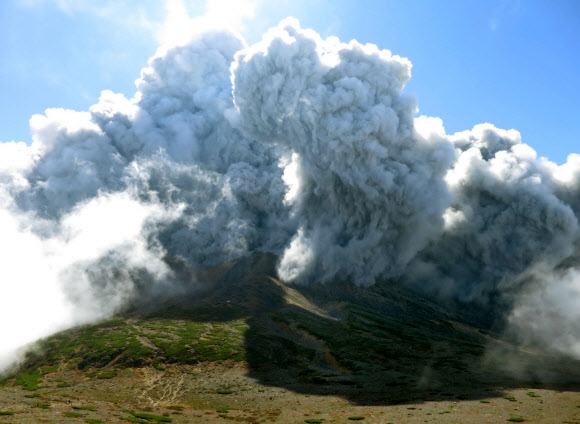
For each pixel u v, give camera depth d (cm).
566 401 7012
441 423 5606
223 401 7931
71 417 5381
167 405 7712
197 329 14562
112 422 5372
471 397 7544
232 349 11969
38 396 7606
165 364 11081
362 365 10844
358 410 6812
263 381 9481
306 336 13950
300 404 7475
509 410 6388
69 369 11381
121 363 11312
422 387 8644
